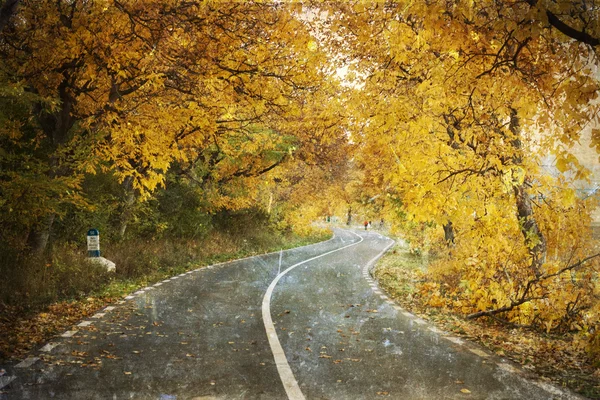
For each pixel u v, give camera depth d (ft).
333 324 29.58
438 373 19.75
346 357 22.09
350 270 64.75
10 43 35.32
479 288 34.68
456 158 32.89
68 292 38.37
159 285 46.91
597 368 21.33
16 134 35.53
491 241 33.58
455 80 26.16
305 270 63.00
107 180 54.08
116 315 31.40
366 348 23.82
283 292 42.93
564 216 32.76
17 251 39.93
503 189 32.99
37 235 43.04
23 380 18.07
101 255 53.42
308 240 144.56
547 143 31.58
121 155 42.39
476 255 34.83
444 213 33.99
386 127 33.55
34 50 34.09
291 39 35.58
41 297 34.27
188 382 18.20
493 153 32.42
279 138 81.05
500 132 33.14
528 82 23.08
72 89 40.19
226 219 104.37
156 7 31.32
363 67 37.63
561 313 29.94
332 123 41.70
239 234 103.55
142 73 36.76
